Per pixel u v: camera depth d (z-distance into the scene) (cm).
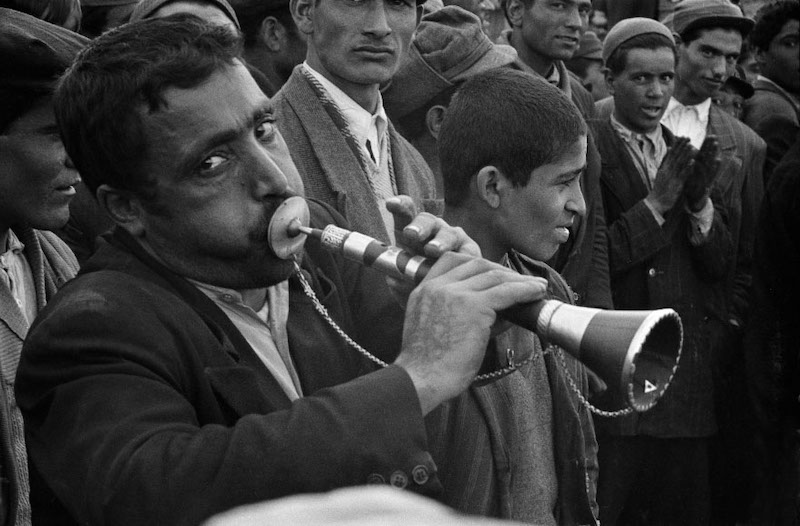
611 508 496
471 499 235
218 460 167
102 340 181
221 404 190
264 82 417
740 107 687
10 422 240
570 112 260
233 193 189
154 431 171
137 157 188
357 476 168
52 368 183
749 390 528
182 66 186
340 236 194
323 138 341
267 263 194
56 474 177
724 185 581
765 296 521
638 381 170
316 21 351
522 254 274
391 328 232
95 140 190
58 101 196
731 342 542
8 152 248
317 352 210
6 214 253
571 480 260
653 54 538
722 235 528
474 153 260
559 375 260
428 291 181
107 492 167
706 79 600
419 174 379
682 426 511
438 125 434
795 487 521
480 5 627
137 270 195
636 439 502
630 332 164
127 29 193
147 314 185
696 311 522
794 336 519
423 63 434
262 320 206
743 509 545
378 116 362
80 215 352
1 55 239
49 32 252
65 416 176
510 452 245
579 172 262
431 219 191
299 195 202
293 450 167
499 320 199
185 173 187
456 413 236
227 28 195
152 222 193
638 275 516
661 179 513
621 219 513
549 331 176
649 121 544
